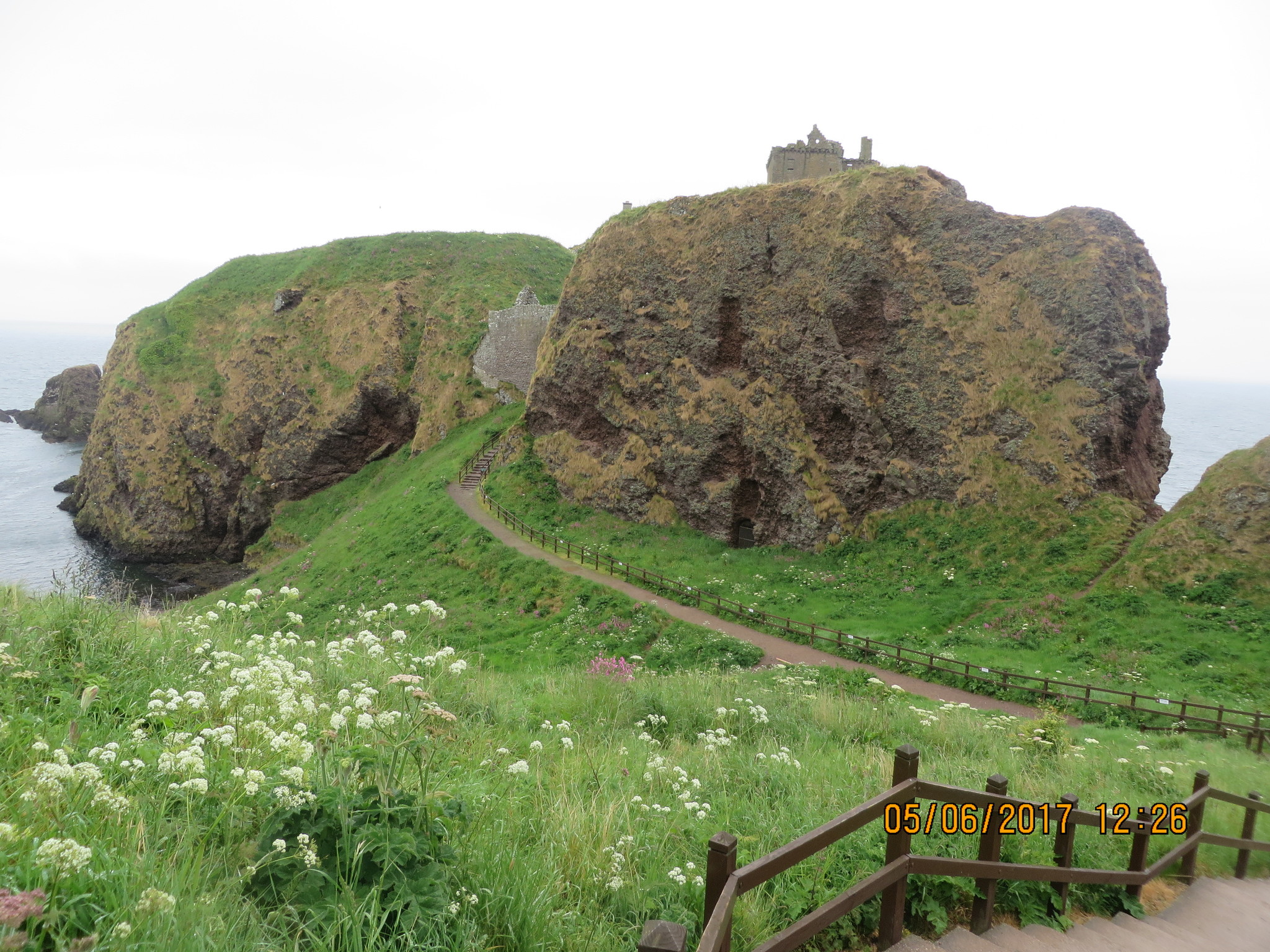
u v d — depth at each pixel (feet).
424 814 14.78
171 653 26.16
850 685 68.13
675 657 86.48
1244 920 22.27
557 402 153.58
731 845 11.35
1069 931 18.98
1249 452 86.84
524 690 44.27
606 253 148.66
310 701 19.43
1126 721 63.26
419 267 249.14
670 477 133.39
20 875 10.56
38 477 294.66
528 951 13.25
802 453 119.34
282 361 218.59
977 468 106.01
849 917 16.63
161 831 13.58
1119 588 84.74
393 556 136.36
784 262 125.08
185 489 210.18
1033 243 109.70
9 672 21.21
